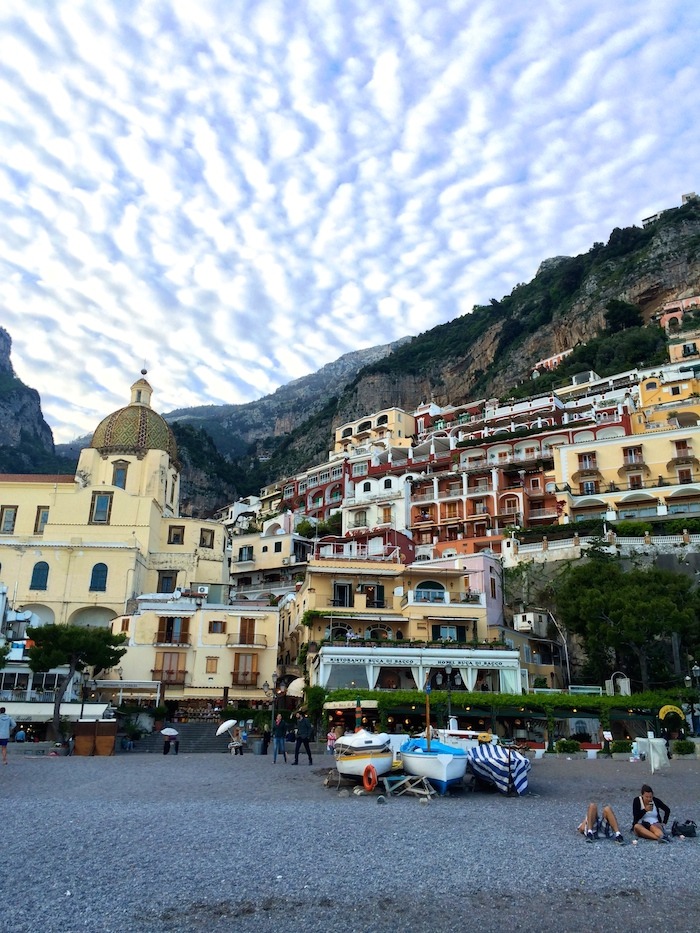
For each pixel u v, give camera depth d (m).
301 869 14.02
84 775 27.58
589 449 82.75
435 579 60.72
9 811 19.03
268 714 49.44
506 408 122.88
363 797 23.62
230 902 12.03
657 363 125.12
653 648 52.16
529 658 57.38
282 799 22.81
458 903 12.29
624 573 53.78
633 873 14.30
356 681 48.66
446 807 22.02
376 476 102.38
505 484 91.06
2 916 10.95
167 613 57.31
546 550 64.94
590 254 190.62
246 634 57.50
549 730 43.41
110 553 69.94
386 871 14.02
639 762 36.72
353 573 58.66
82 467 79.69
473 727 46.00
